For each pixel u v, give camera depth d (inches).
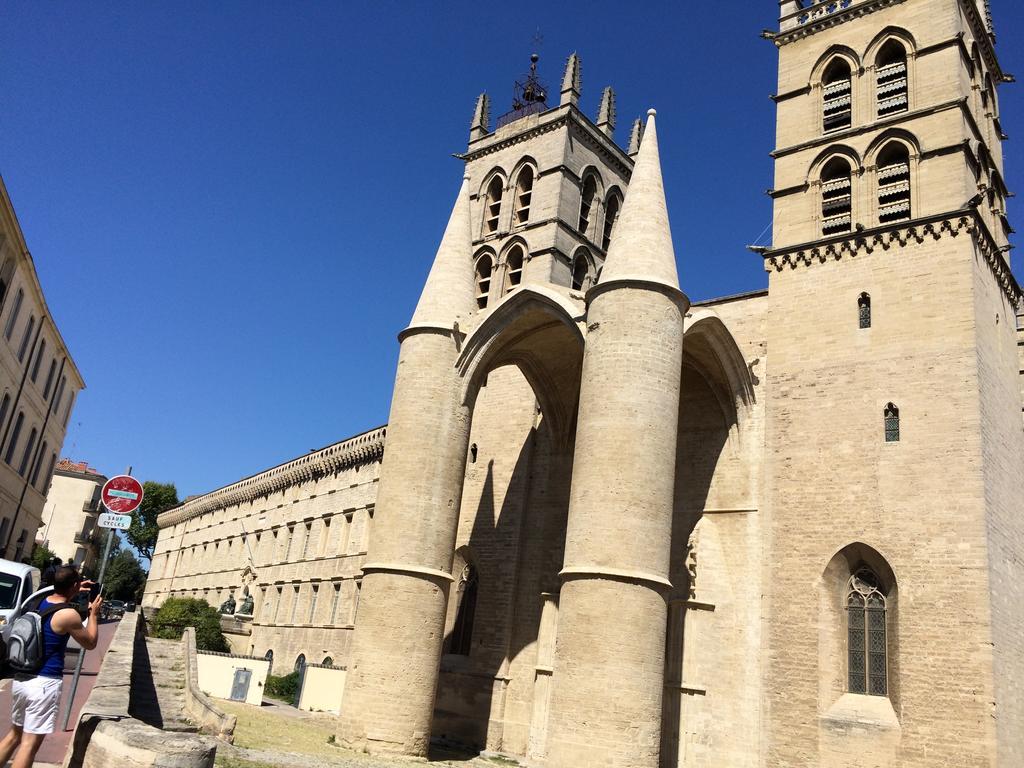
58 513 4566.9
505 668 1439.5
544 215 1973.4
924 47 1444.4
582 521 1052.5
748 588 1269.7
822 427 1294.3
